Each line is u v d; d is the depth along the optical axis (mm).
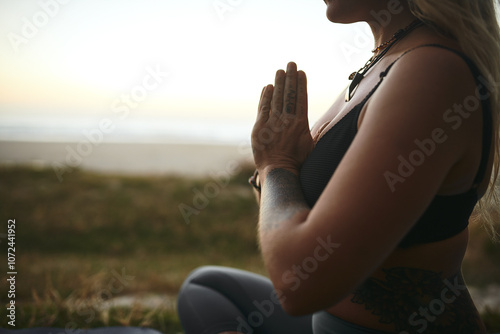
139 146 34500
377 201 690
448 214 867
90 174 13422
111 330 2219
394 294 929
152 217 9711
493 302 4148
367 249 694
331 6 1095
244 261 7305
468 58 809
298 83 1095
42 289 3785
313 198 939
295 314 767
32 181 11914
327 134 970
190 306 1430
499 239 1298
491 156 937
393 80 776
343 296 731
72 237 8352
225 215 10141
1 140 34406
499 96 884
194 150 32375
